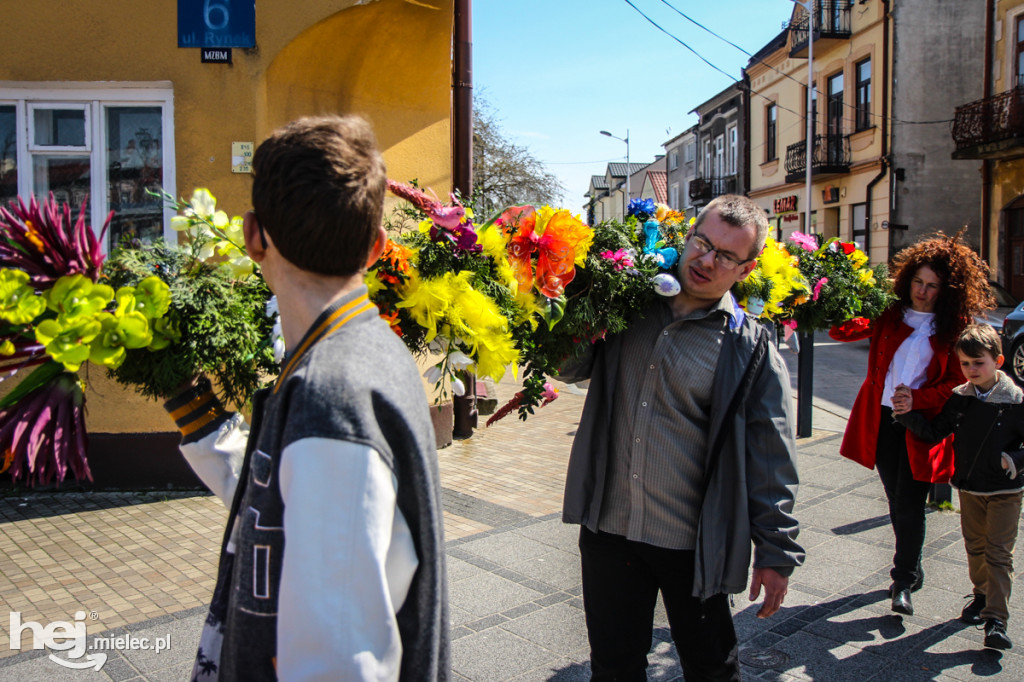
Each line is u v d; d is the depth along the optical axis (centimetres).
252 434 128
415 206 183
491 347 180
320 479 99
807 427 712
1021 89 1641
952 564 405
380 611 99
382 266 174
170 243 165
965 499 335
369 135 117
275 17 519
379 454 102
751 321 223
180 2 514
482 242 189
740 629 332
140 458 523
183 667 296
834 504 509
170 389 152
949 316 341
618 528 224
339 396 102
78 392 142
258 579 107
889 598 362
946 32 2006
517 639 321
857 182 2216
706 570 207
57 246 137
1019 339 1006
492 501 518
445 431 669
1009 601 355
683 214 254
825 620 340
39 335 131
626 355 230
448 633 123
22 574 391
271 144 112
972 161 2028
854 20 2191
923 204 2030
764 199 2809
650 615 227
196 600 360
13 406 137
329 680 94
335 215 109
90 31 512
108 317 138
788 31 2505
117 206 527
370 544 98
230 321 154
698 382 215
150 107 524
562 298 204
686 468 216
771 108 2773
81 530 456
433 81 617
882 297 338
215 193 525
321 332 113
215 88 521
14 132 517
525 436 723
